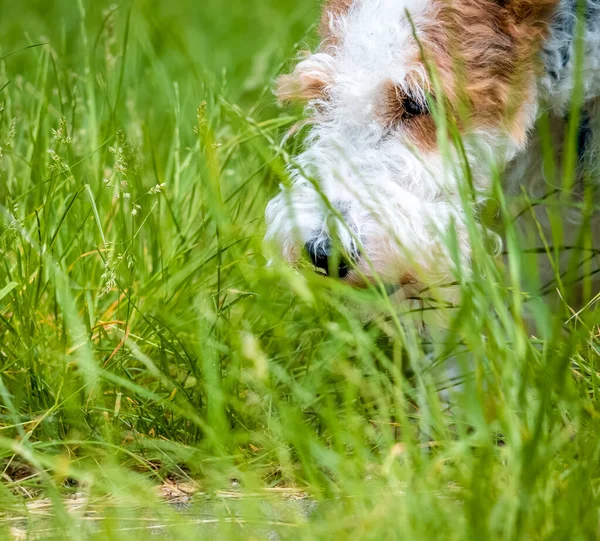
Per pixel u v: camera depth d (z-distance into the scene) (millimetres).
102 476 3260
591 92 3498
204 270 4266
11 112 5398
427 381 3346
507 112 3523
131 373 3932
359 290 3422
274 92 4121
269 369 3676
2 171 4199
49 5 8812
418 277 3434
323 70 3688
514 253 3074
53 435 3471
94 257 4312
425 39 3551
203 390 3605
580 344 3355
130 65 5715
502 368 2924
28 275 3893
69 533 2746
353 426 3129
